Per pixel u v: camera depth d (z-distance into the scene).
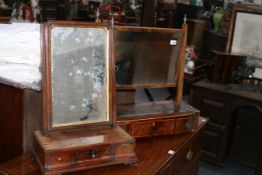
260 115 2.48
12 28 1.23
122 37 1.36
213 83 2.53
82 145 1.05
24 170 1.07
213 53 2.72
